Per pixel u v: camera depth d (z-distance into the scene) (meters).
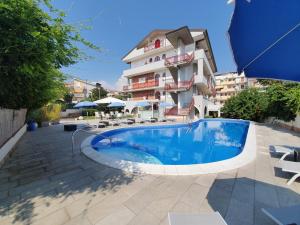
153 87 26.58
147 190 3.38
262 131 10.95
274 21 1.96
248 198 3.04
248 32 2.04
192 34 22.84
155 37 27.55
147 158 7.49
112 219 2.53
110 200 3.04
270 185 3.52
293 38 2.03
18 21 2.45
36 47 2.65
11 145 6.36
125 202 2.97
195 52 21.44
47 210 2.75
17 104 6.89
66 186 3.57
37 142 7.82
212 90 32.41
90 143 7.30
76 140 8.25
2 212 2.69
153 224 2.42
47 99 10.40
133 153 8.14
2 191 3.36
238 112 20.52
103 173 4.22
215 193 3.23
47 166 4.72
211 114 26.52
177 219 1.88
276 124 14.82
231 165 4.54
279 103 12.48
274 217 2.03
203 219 1.89
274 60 2.25
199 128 15.57
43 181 3.81
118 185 3.60
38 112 13.77
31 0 2.45
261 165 4.64
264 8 1.86
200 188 3.44
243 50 2.16
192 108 21.88
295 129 11.18
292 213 2.09
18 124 8.20
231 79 57.06
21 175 4.13
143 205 2.88
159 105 23.67
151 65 26.25
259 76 2.38
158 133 13.00
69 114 28.50
